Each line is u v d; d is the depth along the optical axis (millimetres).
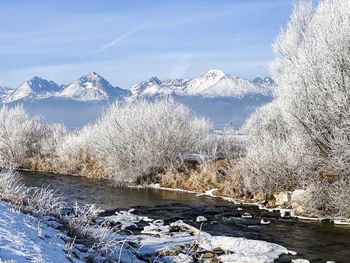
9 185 10828
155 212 15750
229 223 13969
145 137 23547
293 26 18906
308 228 13211
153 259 9094
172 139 23562
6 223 7414
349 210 14188
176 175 22516
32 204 10133
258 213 15633
